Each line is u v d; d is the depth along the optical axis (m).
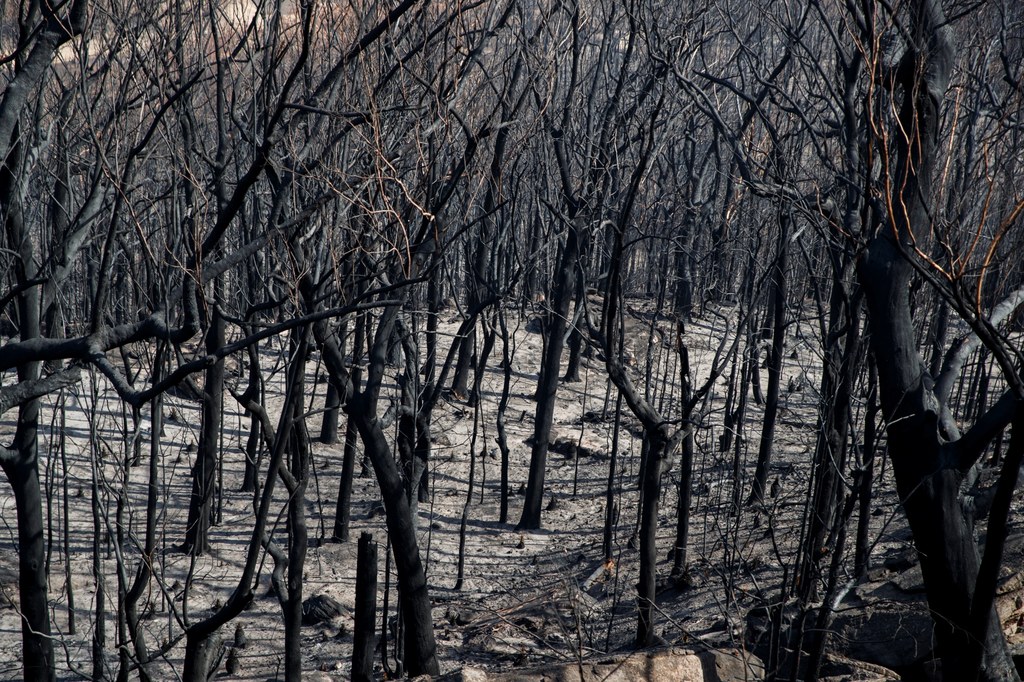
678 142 15.51
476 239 15.34
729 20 11.30
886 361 6.30
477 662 9.55
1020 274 6.54
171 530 12.50
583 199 11.79
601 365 23.44
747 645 7.96
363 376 17.98
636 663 7.20
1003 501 5.05
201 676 6.34
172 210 6.69
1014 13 9.88
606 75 15.02
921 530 6.14
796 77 11.46
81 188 8.65
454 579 12.36
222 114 6.75
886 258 6.31
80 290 11.29
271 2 8.22
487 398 20.50
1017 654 7.21
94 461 6.83
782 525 12.56
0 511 12.55
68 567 9.57
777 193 7.76
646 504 9.05
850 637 7.83
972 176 7.18
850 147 7.38
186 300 5.38
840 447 7.90
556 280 16.05
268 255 8.30
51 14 6.09
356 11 6.75
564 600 11.12
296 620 7.00
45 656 7.86
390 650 10.23
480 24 9.52
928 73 6.12
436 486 16.16
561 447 18.42
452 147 8.51
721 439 16.64
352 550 12.96
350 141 8.07
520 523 14.55
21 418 7.75
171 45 7.34
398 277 8.30
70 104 7.04
